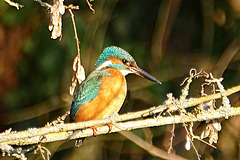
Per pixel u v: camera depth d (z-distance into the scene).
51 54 12.07
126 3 13.20
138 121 5.82
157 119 5.84
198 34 13.46
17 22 12.52
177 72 12.97
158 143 12.32
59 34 5.50
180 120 5.89
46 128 5.43
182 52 13.37
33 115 12.42
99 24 12.23
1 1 12.22
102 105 7.61
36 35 12.45
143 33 13.31
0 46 12.62
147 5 13.42
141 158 12.65
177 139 12.23
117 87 7.73
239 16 12.73
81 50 11.88
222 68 12.23
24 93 12.76
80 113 7.59
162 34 12.66
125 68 8.29
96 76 7.80
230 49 12.34
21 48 12.65
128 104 12.68
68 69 12.07
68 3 12.22
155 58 12.77
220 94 5.86
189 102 5.84
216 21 13.00
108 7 12.32
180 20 13.60
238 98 12.28
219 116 5.90
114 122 5.61
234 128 12.14
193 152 12.05
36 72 12.62
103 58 8.30
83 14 12.26
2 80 12.81
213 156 12.09
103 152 12.48
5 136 5.30
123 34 12.98
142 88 12.77
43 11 12.50
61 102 12.34
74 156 12.29
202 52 13.06
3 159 11.47
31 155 11.74
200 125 12.11
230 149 12.07
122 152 12.65
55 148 11.99
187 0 13.53
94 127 6.25
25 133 5.33
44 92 12.50
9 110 12.80
